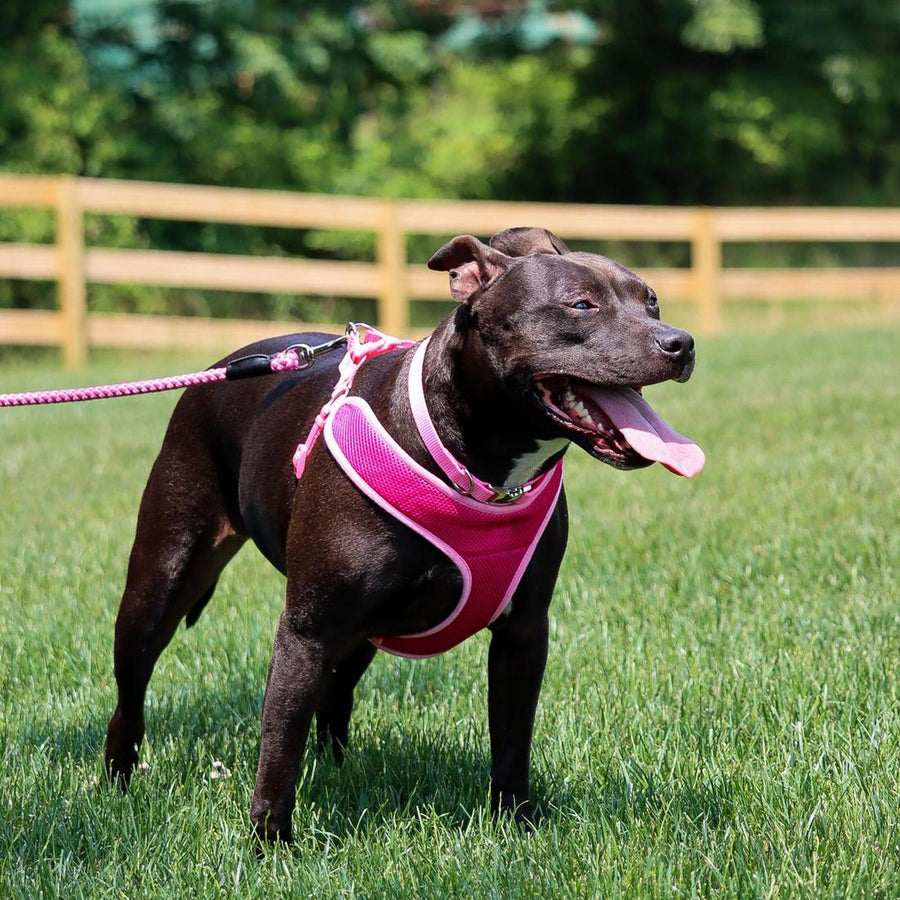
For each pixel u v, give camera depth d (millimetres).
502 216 19312
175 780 4586
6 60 21250
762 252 26516
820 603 6117
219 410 4805
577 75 27641
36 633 6102
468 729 5062
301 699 4016
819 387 12148
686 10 24750
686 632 5906
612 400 3863
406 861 3961
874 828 3982
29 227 20594
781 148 26562
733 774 4391
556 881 3770
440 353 3973
